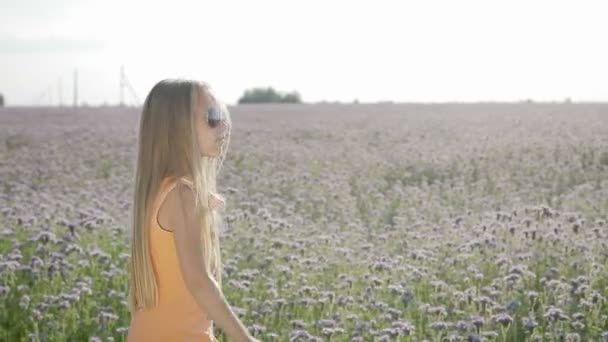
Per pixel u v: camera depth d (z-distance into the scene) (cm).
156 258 413
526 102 5203
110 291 879
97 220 1185
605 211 1291
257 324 786
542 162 1867
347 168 1955
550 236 1041
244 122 3341
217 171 444
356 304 847
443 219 1270
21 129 3011
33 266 950
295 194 1602
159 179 413
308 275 958
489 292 858
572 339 730
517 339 764
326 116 3706
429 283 921
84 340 787
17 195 1555
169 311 413
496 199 1498
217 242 427
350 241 1169
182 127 414
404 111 4084
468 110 4041
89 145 2462
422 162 1989
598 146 2077
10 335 799
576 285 862
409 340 757
